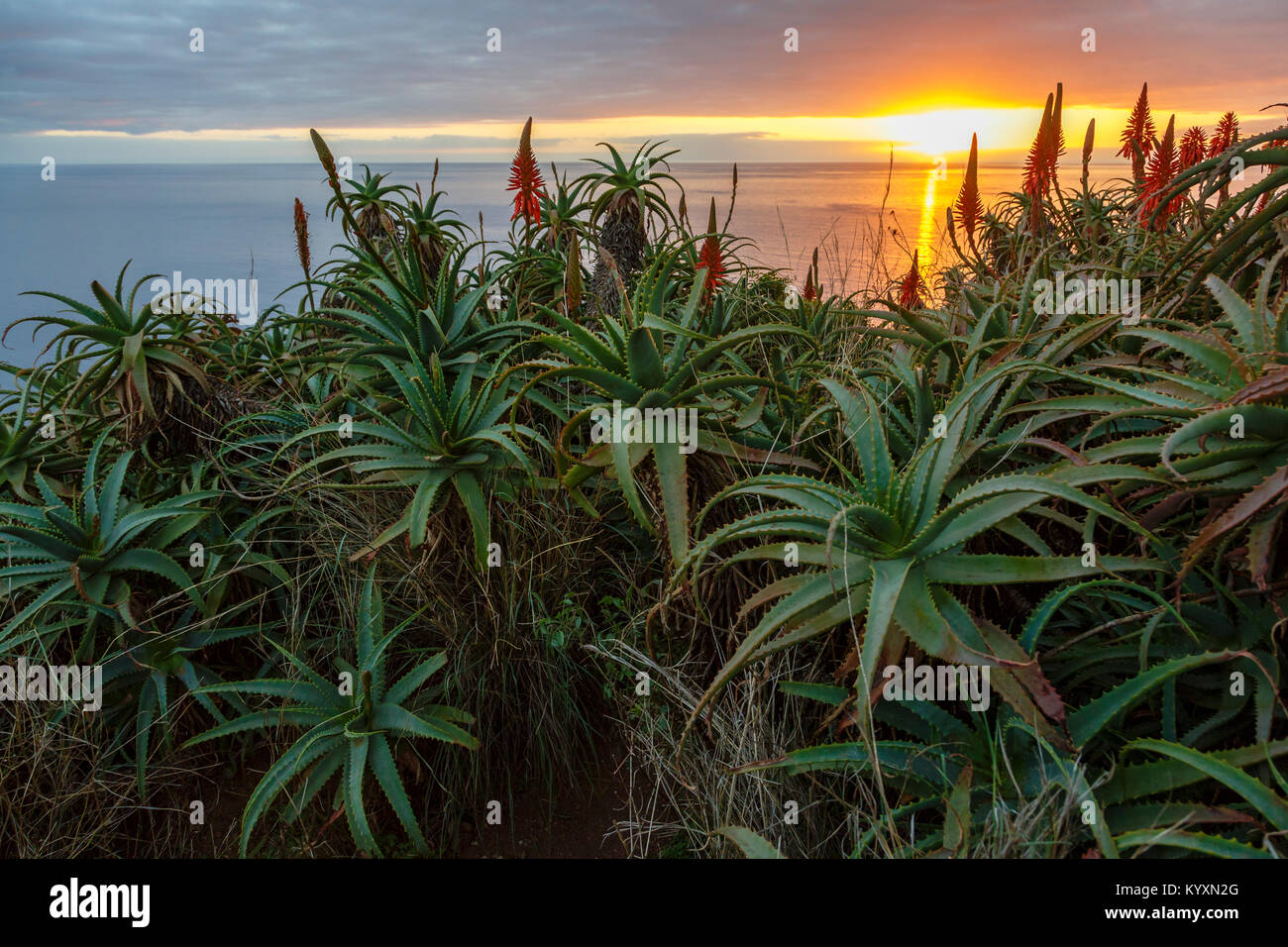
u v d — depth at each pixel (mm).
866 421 2031
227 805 2738
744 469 2531
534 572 2828
